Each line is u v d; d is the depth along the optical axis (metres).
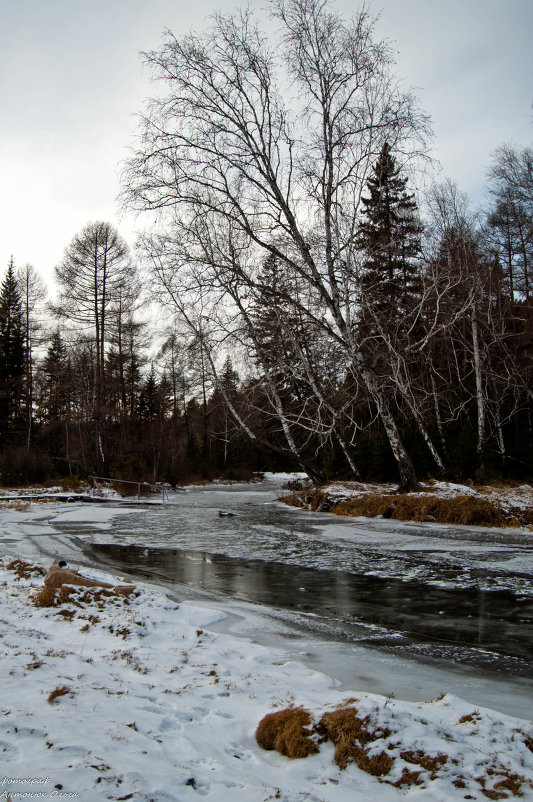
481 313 22.59
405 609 7.02
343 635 5.98
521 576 8.80
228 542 12.45
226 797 2.63
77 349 31.95
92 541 12.63
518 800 2.69
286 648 5.48
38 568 8.19
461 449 20.75
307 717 3.48
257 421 22.58
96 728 3.11
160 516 17.69
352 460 23.16
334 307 16.66
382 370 20.73
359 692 4.11
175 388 36.09
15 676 3.87
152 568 9.66
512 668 4.98
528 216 22.98
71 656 4.62
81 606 6.26
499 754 3.10
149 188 16.30
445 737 3.30
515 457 22.19
